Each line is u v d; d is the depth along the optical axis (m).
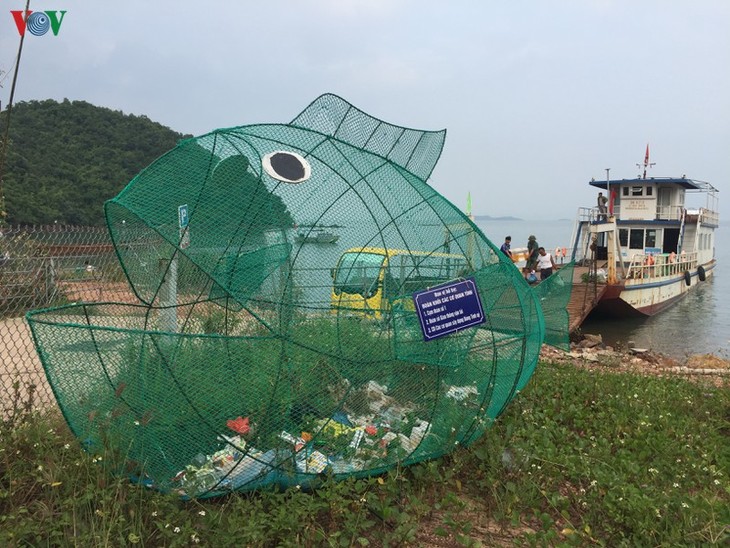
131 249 4.62
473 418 4.83
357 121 5.45
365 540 3.54
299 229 4.50
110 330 3.88
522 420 5.93
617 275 21.06
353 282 4.56
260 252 4.59
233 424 4.04
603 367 10.60
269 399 4.07
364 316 4.50
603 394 7.27
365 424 4.42
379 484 4.25
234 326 4.75
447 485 4.61
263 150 4.50
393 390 4.50
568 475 4.75
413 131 5.80
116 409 3.93
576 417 6.36
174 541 3.35
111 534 3.41
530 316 5.52
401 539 3.70
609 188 25.50
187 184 4.36
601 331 19.64
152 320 5.03
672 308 24.09
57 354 3.95
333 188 4.60
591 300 18.30
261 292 4.60
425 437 4.61
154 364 3.99
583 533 3.97
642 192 24.94
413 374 4.52
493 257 5.17
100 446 3.90
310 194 4.51
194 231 4.37
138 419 3.96
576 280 21.28
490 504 4.39
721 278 38.41
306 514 3.75
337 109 5.35
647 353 13.35
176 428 4.02
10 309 7.46
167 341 4.07
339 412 4.36
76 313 5.09
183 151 4.43
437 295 4.38
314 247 4.51
